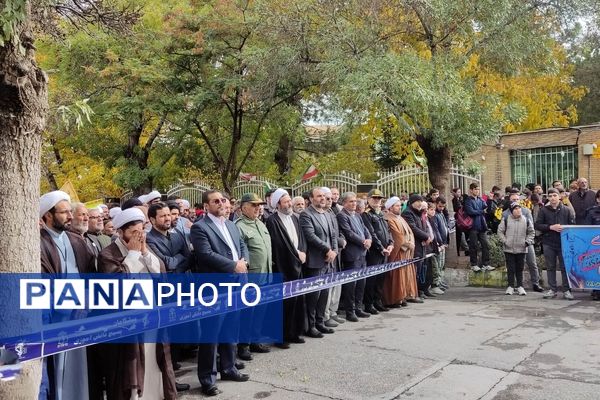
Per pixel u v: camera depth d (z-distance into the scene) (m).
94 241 5.82
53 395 3.87
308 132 24.17
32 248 2.74
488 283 10.75
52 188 19.78
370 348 6.39
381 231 8.45
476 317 7.91
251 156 21.12
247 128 18.05
